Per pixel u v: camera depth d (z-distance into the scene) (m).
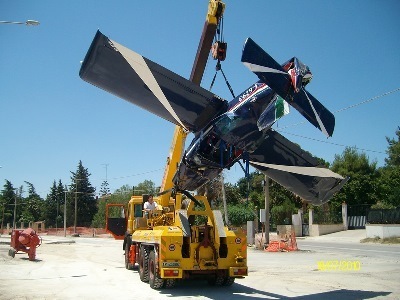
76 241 48.00
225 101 9.66
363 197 54.72
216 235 12.30
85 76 9.38
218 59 12.47
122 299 10.83
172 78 9.27
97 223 87.81
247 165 10.34
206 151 10.50
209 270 12.37
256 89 9.24
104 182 105.44
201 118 10.03
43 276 15.35
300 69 8.06
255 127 9.54
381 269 16.88
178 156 14.59
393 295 11.13
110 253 27.91
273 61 8.04
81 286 12.98
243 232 12.68
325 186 11.48
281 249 27.52
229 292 11.92
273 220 56.75
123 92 9.71
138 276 15.33
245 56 7.79
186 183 12.34
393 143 62.34
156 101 9.77
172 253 11.84
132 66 8.92
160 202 15.89
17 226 103.38
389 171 54.25
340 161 57.44
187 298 10.98
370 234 37.03
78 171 104.00
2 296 11.19
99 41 8.69
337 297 10.91
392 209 39.47
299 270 16.89
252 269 17.27
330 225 47.22
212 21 13.13
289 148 10.72
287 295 11.34
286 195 58.22
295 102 8.41
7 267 18.16
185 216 12.45
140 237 14.33
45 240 49.59
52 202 112.19
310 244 34.69
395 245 31.75
